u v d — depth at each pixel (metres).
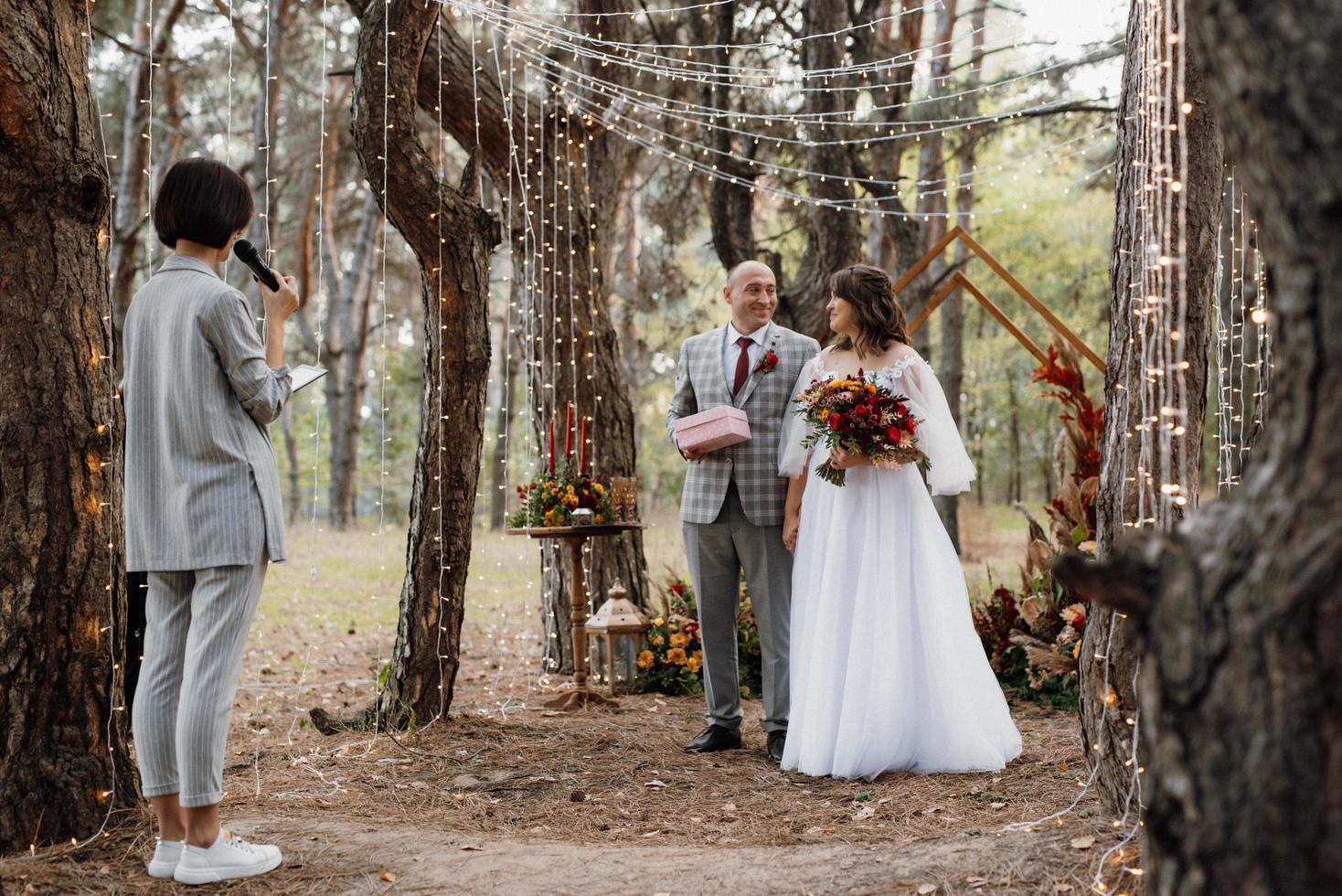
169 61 13.11
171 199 2.98
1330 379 1.47
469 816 3.68
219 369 2.91
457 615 5.14
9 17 3.14
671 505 22.02
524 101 6.72
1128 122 3.36
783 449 4.54
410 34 4.87
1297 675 1.46
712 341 4.82
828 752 4.16
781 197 10.15
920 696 4.18
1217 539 1.60
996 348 19.31
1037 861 2.75
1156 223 3.16
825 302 8.37
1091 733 3.34
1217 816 1.53
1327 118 1.42
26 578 3.16
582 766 4.39
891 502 4.29
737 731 4.74
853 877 2.79
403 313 22.42
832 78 8.41
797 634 4.41
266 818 3.55
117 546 3.37
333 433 18.56
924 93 10.74
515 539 15.92
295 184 17.14
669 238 12.02
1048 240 18.03
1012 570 11.53
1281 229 1.52
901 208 10.70
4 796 3.06
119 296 11.66
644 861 3.02
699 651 6.34
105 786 3.24
